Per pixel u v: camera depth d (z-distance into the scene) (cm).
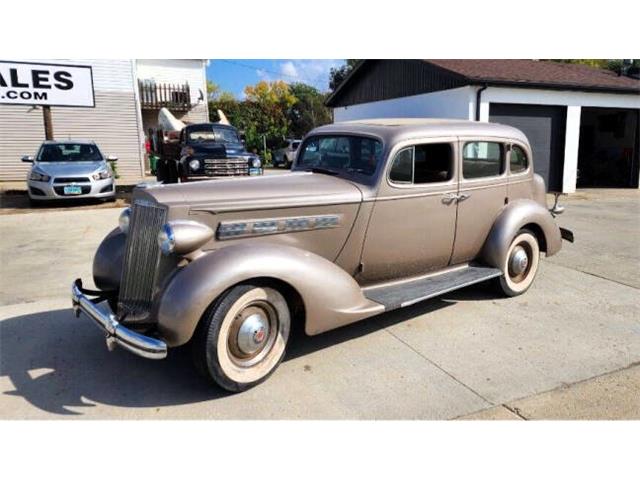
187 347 402
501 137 483
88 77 1352
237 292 318
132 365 369
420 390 333
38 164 1148
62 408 312
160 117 1800
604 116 1703
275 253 333
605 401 319
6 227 897
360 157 420
